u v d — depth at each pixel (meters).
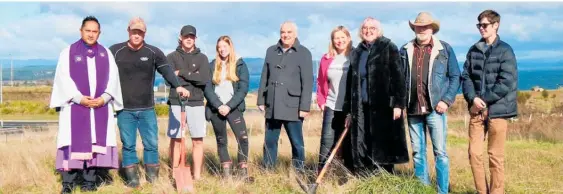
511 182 7.11
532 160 8.97
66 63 6.23
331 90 6.66
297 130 6.91
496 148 5.80
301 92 6.83
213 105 6.89
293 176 6.79
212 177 7.28
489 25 5.59
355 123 6.27
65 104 6.23
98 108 6.32
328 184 6.46
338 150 6.85
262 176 7.02
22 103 42.41
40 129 17.03
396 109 5.94
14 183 6.83
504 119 5.70
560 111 23.72
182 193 6.32
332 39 6.61
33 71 161.88
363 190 5.95
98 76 6.31
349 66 6.48
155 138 6.79
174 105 6.88
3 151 8.47
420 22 5.74
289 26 6.74
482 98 5.68
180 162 6.68
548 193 6.60
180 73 6.77
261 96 7.01
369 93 6.14
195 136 6.97
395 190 5.84
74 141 6.21
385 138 6.10
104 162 6.40
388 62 6.04
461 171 7.95
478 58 5.70
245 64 7.08
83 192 6.47
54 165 7.66
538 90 61.22
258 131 15.60
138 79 6.58
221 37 6.98
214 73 7.00
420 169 6.09
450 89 5.79
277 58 6.87
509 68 5.54
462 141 13.52
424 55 5.89
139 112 6.64
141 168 7.44
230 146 9.51
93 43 6.31
